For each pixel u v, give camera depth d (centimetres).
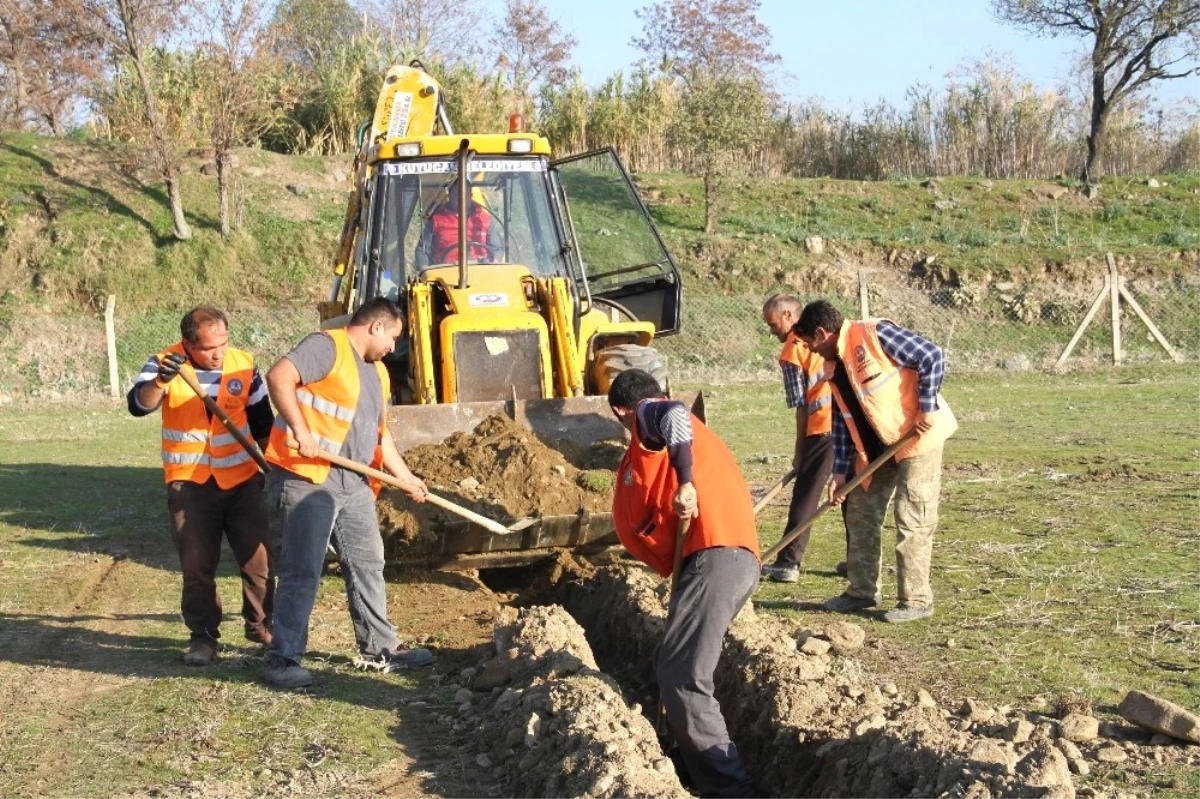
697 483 505
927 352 651
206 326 612
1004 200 2986
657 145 3231
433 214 948
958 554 829
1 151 2692
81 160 2700
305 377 579
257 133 2919
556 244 973
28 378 2220
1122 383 1980
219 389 623
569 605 769
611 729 480
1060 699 547
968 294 2536
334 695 578
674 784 435
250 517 635
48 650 655
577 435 841
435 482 778
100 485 1241
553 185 984
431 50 3984
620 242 2611
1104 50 3019
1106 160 3362
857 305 2527
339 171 2869
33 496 1169
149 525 1031
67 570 862
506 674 576
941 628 667
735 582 496
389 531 745
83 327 2353
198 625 627
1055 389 1920
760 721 535
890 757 449
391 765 494
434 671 622
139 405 611
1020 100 3322
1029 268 2588
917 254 2662
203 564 623
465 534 750
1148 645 620
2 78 3334
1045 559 804
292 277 2528
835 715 517
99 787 466
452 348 843
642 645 652
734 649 592
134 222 2564
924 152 3372
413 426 819
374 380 607
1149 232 2841
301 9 4200
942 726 486
